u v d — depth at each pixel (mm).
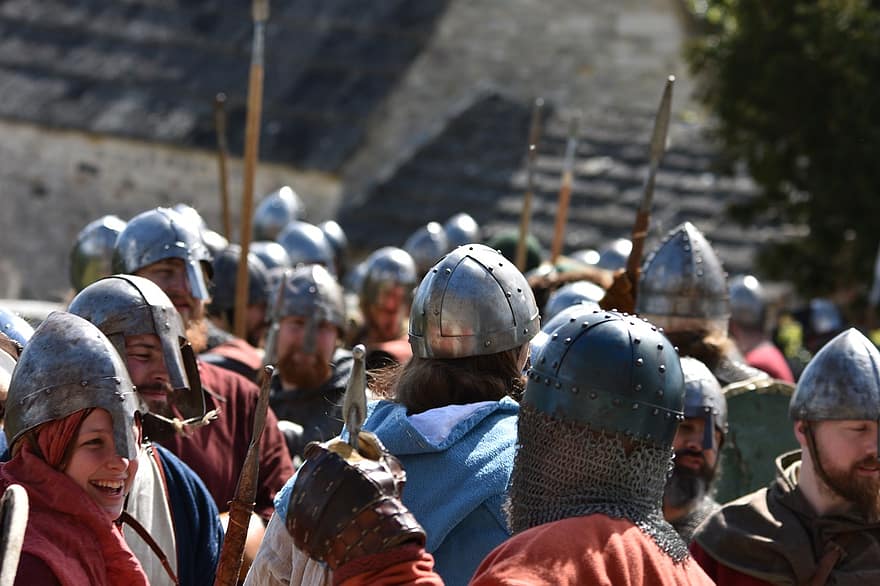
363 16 26031
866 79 18531
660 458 4703
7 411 5004
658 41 24703
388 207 22453
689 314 8578
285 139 24234
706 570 6348
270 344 9180
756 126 19797
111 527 4961
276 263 12445
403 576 4258
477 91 24688
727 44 19703
